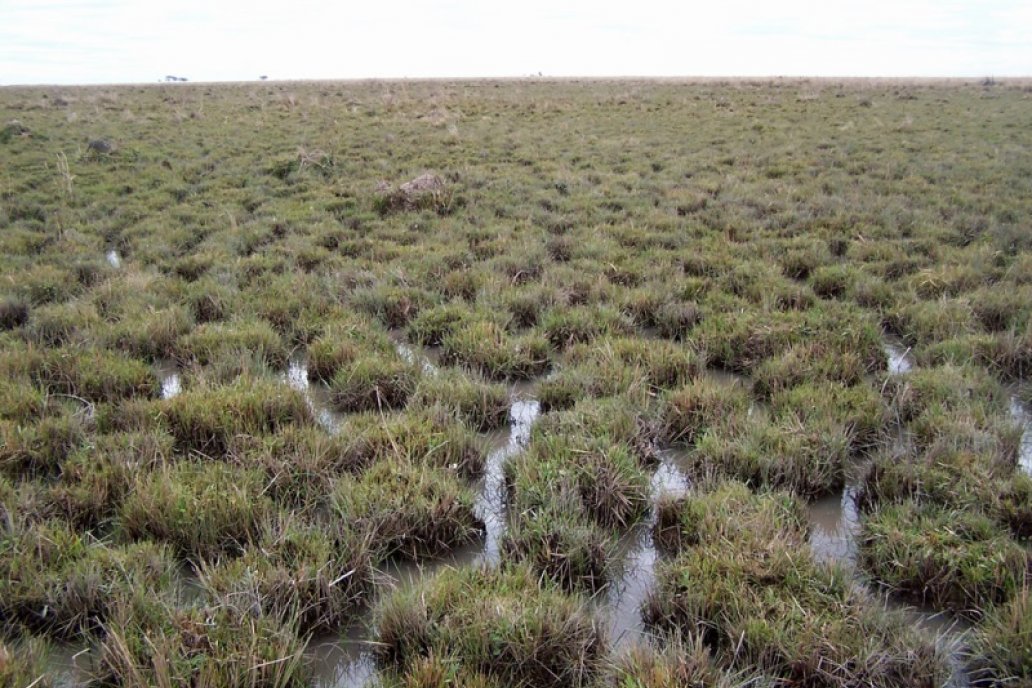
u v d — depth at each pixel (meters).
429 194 11.55
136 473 4.10
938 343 5.95
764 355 5.95
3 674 2.70
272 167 14.48
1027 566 3.35
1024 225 9.69
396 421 4.73
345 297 7.46
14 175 13.70
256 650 2.88
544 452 4.40
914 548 3.51
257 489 3.99
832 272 7.79
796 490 4.21
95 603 3.21
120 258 9.48
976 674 2.96
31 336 6.38
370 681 2.94
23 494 3.78
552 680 2.91
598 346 5.99
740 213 10.77
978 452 4.22
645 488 4.11
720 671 2.83
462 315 6.78
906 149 16.28
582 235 9.73
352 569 3.41
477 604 3.11
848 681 2.83
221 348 5.98
